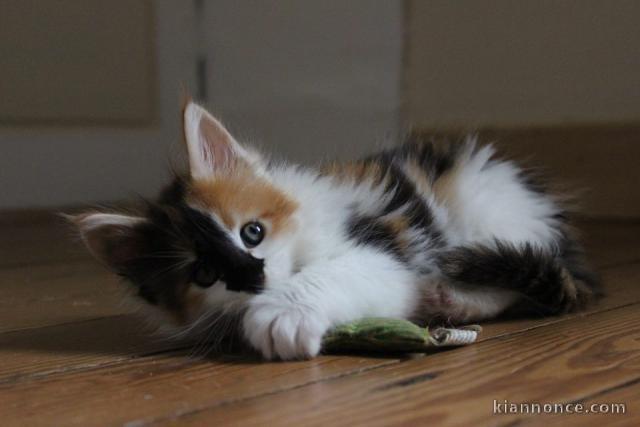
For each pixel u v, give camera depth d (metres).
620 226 1.13
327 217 0.65
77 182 1.35
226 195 0.63
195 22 1.46
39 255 0.99
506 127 1.23
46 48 1.30
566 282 0.67
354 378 0.55
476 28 1.26
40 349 0.63
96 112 1.37
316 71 1.42
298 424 0.50
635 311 0.68
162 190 0.68
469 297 0.66
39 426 0.51
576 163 1.18
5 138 1.28
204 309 0.62
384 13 1.35
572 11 1.16
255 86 1.47
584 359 0.57
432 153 0.73
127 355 0.61
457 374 0.55
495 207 0.71
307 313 0.59
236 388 0.55
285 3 1.42
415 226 0.67
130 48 1.39
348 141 1.40
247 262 0.61
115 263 0.65
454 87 1.30
